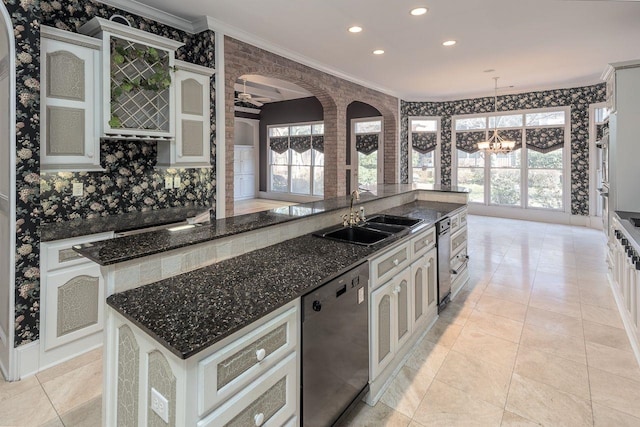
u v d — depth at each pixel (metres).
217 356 1.16
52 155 2.54
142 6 3.40
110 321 1.43
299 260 1.92
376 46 4.68
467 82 6.92
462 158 8.78
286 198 11.41
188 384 1.08
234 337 1.22
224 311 1.31
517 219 8.13
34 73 2.25
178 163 3.39
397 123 8.38
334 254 2.04
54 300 2.44
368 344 2.07
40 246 2.37
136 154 3.40
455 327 3.04
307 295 1.56
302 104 10.77
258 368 1.32
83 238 2.55
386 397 2.17
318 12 3.62
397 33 4.20
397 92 7.95
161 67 3.19
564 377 2.34
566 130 7.44
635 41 4.55
